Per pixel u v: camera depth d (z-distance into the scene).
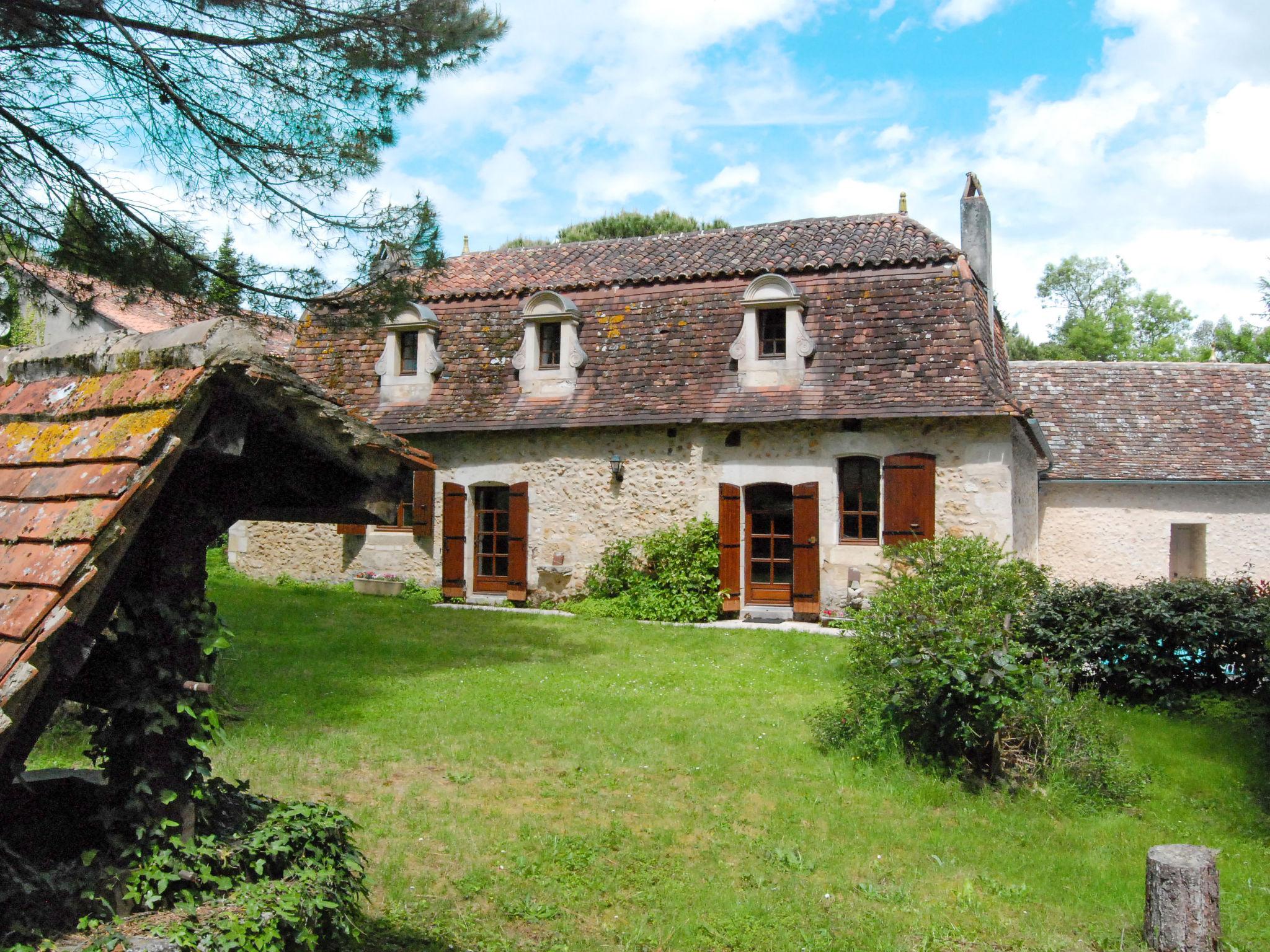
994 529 12.98
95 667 2.72
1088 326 37.72
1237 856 6.14
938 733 7.34
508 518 16.12
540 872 5.24
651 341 15.37
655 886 5.18
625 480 15.03
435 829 5.75
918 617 7.52
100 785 3.00
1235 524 15.25
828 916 4.94
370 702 8.60
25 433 2.89
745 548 14.65
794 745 7.76
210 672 2.87
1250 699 9.35
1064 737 7.21
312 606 14.30
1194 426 16.27
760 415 13.88
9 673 2.05
